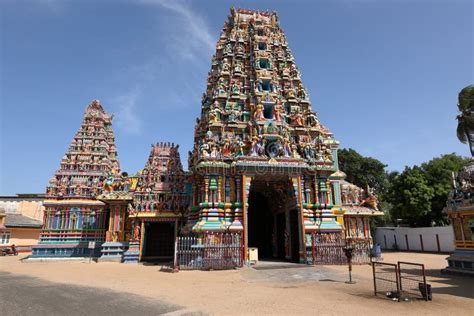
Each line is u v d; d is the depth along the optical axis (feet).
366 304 35.32
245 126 90.48
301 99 101.24
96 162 120.57
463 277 57.82
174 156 108.06
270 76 98.07
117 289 46.34
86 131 125.70
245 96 95.09
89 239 110.63
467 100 70.74
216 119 90.63
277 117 90.99
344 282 51.75
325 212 83.92
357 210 103.91
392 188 149.89
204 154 82.74
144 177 103.55
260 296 40.24
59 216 111.65
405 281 51.96
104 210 114.32
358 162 183.42
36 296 41.47
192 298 39.19
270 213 105.29
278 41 110.42
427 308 33.47
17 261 106.32
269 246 105.40
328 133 110.42
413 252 131.23
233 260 71.15
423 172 147.23
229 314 31.12
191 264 69.56
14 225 153.69
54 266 84.79
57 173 116.26
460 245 63.00
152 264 88.79
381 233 160.35
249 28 112.68
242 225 77.10
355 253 77.66
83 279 57.77
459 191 64.34
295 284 50.34
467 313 31.42
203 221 77.05
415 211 136.87
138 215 98.73
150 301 37.60
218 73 104.73
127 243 102.47
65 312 32.55
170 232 104.83
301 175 84.33
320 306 34.40
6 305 36.14
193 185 90.63
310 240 79.30
